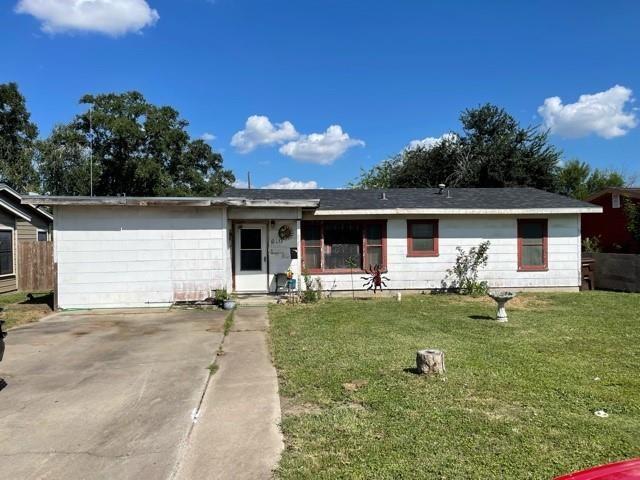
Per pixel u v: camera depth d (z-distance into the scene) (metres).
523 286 15.67
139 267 12.45
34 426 4.59
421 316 10.67
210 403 5.17
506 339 8.18
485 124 35.69
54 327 9.84
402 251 15.23
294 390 5.51
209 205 12.45
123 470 3.71
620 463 2.62
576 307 12.06
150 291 12.48
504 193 17.34
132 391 5.64
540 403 5.00
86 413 4.93
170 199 12.20
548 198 16.47
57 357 7.32
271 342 8.16
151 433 4.40
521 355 7.02
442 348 7.47
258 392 5.50
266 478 3.56
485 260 15.46
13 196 18.00
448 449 3.95
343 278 15.00
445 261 15.39
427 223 15.37
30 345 8.17
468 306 12.30
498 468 3.62
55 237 12.17
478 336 8.44
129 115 36.34
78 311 11.91
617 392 5.36
